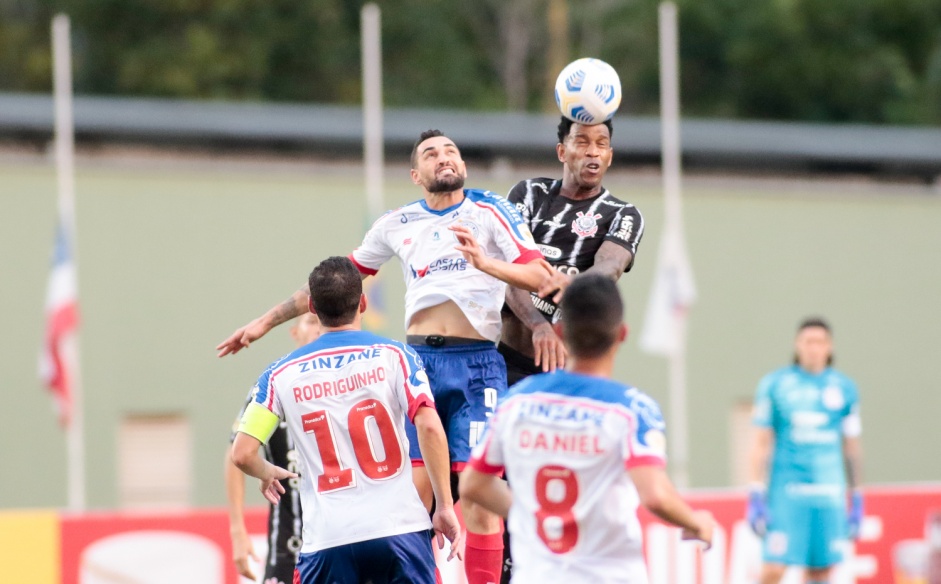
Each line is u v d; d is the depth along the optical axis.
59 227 57.25
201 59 114.31
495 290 20.88
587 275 16.84
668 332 61.06
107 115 71.50
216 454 67.62
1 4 119.62
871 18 134.62
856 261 76.81
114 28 118.19
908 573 40.06
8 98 71.69
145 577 34.81
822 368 38.16
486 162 75.62
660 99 133.62
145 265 67.44
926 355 77.44
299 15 120.69
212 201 68.50
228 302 68.38
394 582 19.70
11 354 65.69
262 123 73.69
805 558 37.47
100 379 66.50
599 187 22.03
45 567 34.53
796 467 37.69
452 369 20.86
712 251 74.75
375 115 63.88
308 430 19.67
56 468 65.75
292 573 24.92
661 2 133.00
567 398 16.36
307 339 24.42
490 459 16.83
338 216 70.00
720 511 38.56
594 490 16.17
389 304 65.94
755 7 131.25
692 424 73.56
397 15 126.12
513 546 16.77
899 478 76.62
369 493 19.62
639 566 16.33
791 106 133.62
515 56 133.88
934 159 80.81
